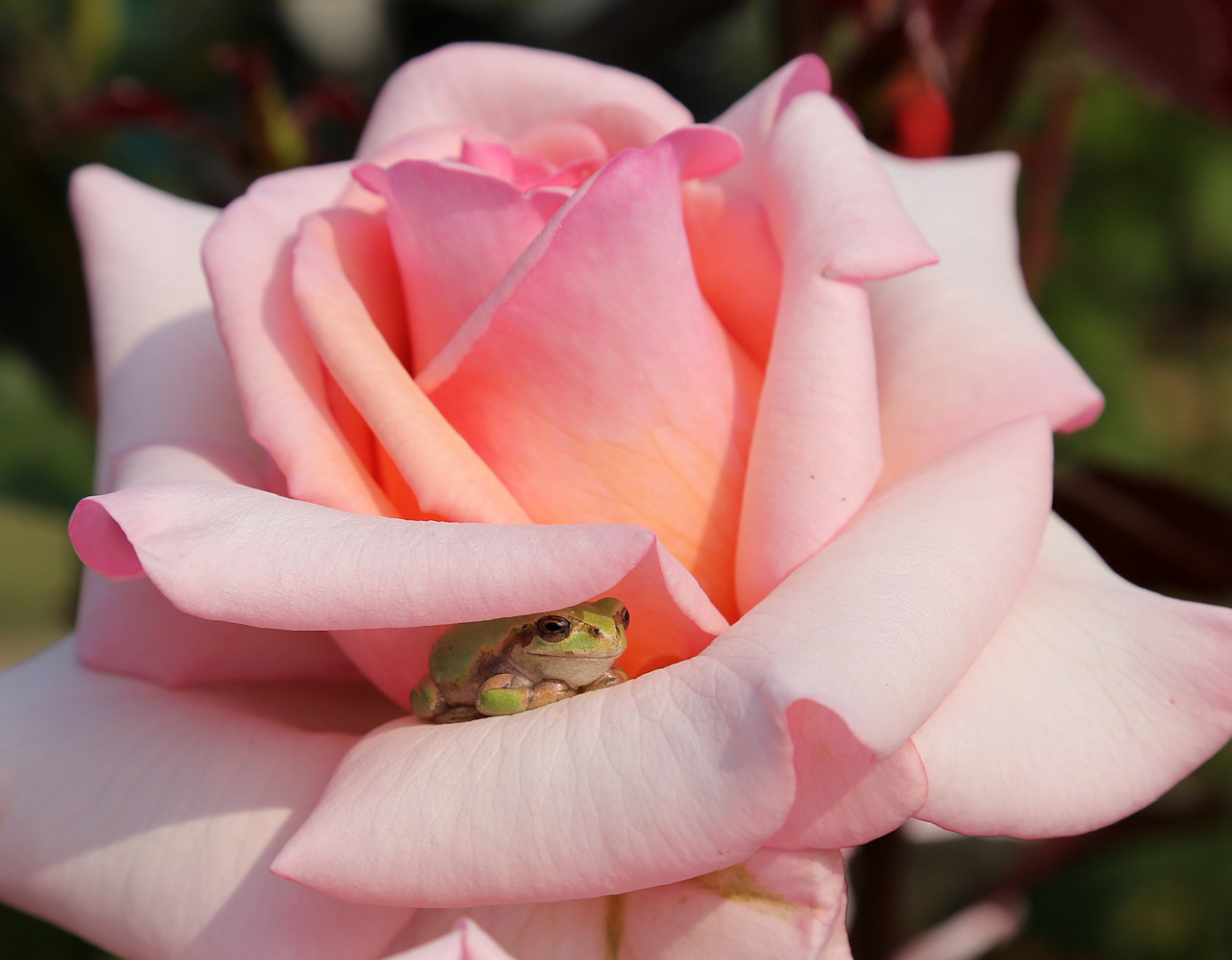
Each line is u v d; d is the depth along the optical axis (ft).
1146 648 0.97
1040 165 1.30
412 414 0.95
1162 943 1.81
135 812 0.97
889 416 1.03
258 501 0.94
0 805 0.99
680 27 1.38
